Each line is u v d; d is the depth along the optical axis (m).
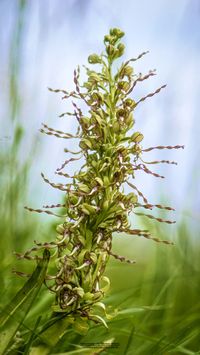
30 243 1.11
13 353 0.72
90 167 0.73
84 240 0.71
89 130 0.73
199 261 1.11
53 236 1.12
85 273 0.71
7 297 0.93
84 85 0.74
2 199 1.09
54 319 0.71
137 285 1.01
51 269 0.99
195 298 1.08
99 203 0.72
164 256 1.09
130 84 0.74
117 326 0.95
